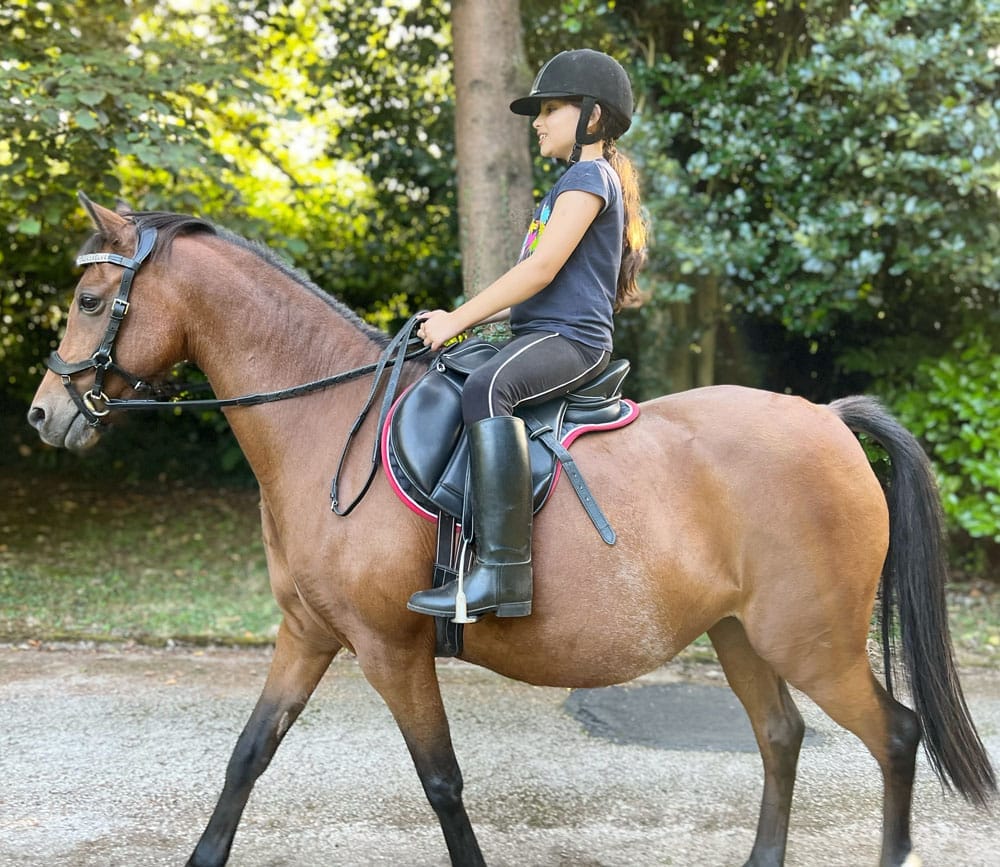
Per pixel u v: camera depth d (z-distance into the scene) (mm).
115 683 3902
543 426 2170
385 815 2832
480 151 4359
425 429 2137
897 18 4742
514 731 3510
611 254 2223
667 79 5195
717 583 2213
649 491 2182
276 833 2707
